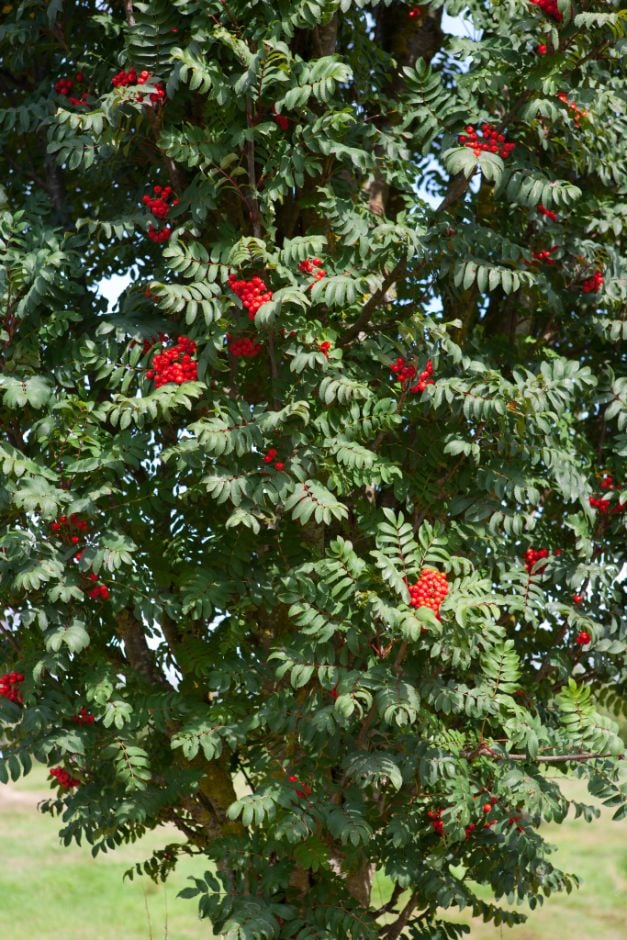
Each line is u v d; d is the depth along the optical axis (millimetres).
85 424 4223
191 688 4859
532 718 4426
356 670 4047
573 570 4648
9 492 4090
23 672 4254
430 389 4293
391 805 4676
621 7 4832
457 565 3988
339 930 4508
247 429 3979
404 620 3637
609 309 5328
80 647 3986
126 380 4234
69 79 4812
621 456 5051
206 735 4234
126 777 4195
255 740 5027
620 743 4066
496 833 4508
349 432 4270
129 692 4523
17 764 4055
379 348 4359
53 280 4242
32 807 13758
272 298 3963
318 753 4305
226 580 4371
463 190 4422
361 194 5066
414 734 4320
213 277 4031
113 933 8570
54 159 5008
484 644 4172
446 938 4898
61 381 4344
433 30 5551
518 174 4320
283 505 4305
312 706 4238
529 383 4270
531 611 4363
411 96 4668
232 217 4828
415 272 4656
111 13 4820
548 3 4012
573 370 4383
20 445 4598
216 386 4406
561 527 5449
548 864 4648
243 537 4445
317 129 4098
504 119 4359
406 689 3891
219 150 4160
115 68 4594
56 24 4715
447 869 4586
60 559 4066
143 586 4277
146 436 4262
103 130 4246
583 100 4289
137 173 4926
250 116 4160
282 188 4176
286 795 4090
